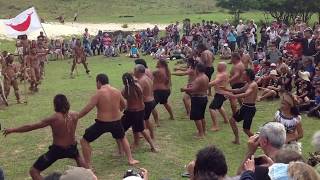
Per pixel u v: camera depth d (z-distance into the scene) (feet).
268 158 20.48
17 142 42.32
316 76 50.67
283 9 142.72
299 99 50.55
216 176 16.99
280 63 58.44
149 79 40.34
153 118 49.60
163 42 109.60
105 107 33.27
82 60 81.56
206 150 17.31
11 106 57.72
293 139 29.19
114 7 218.18
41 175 32.63
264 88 57.62
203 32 105.60
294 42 64.28
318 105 48.62
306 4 138.72
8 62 58.39
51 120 29.37
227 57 94.38
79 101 59.52
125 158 37.27
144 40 118.42
